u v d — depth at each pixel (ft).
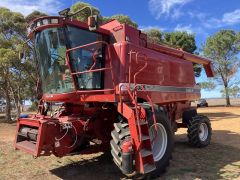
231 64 132.36
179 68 32.99
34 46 26.76
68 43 24.23
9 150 33.35
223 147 34.27
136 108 21.93
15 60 69.00
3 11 81.51
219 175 23.89
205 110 111.96
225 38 128.57
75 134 24.20
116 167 26.45
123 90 24.00
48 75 26.04
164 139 24.62
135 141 21.29
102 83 25.62
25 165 27.45
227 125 54.70
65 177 24.14
